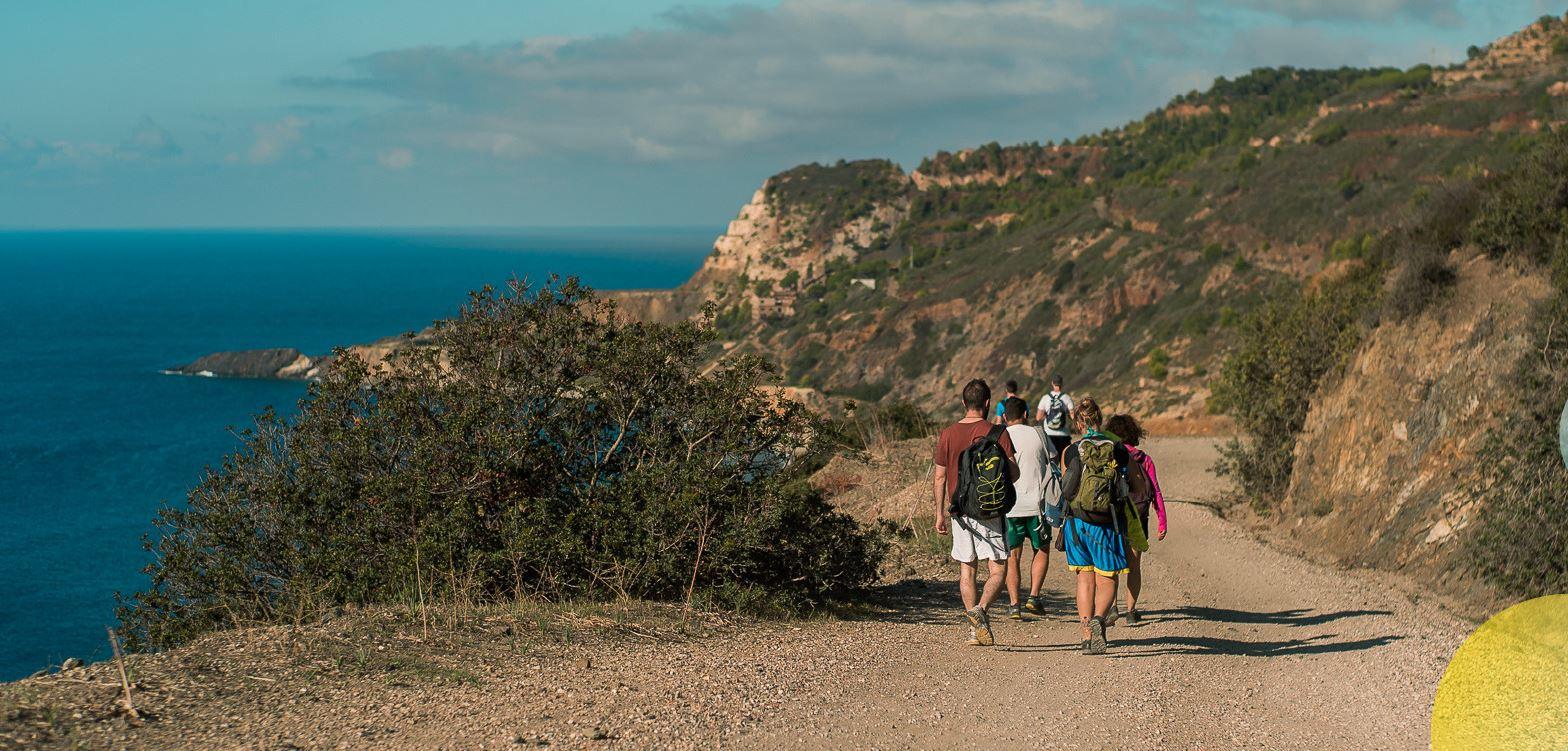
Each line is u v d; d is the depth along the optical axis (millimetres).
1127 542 7566
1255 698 5973
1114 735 5145
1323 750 4859
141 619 9914
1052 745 4977
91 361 129125
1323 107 106500
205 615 9602
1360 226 75688
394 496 9211
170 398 99062
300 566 9453
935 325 101375
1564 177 13969
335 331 165625
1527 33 115562
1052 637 8227
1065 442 8883
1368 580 12023
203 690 5375
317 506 9820
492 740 4730
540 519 9094
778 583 9711
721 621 8352
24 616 32344
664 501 9164
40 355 135125
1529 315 12734
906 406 25906
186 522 9938
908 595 11234
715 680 5980
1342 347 17453
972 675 6555
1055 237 106438
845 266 156250
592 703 5391
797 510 9688
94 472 63219
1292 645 7750
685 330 9977
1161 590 11008
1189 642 7910
